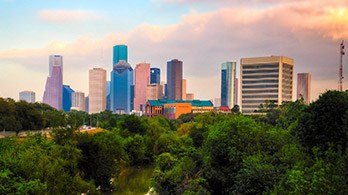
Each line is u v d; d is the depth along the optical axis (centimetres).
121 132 12038
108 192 8044
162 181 6353
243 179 4588
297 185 2673
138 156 10856
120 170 8912
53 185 5091
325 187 2433
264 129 6028
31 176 4525
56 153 6106
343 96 5178
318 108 4909
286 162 4588
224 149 5850
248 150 5597
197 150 7281
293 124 6469
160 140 11162
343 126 4444
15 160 4547
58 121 7944
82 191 6341
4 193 3791
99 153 7950
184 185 5709
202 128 10338
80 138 7881
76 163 6744
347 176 2547
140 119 14200
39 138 6575
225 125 6500
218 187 5631
